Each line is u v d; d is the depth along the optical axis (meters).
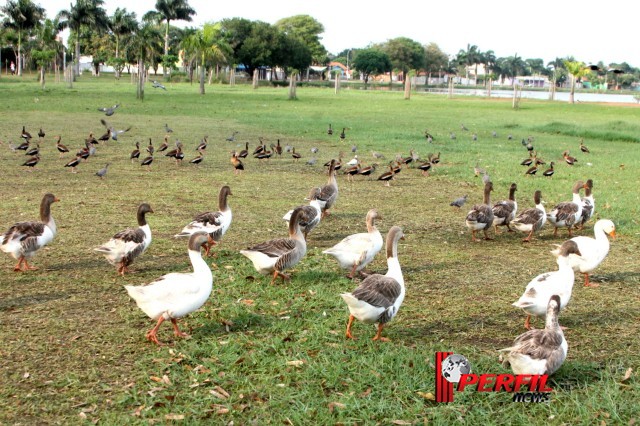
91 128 32.97
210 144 28.31
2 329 7.87
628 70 176.50
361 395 6.48
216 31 64.50
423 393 6.53
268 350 7.49
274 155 25.80
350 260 10.11
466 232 13.95
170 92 65.31
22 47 95.88
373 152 25.66
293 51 106.44
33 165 20.33
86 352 7.33
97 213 14.26
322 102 59.94
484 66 179.25
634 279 10.69
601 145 31.98
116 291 9.42
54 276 10.00
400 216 15.32
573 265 10.20
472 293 9.78
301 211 10.04
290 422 6.00
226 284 9.85
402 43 137.00
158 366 7.02
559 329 6.78
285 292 9.54
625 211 15.82
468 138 33.38
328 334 8.02
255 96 64.12
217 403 6.30
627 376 6.91
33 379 6.66
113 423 5.88
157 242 12.09
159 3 93.25
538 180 20.48
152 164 22.42
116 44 97.12
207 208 15.19
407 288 9.95
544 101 74.19
